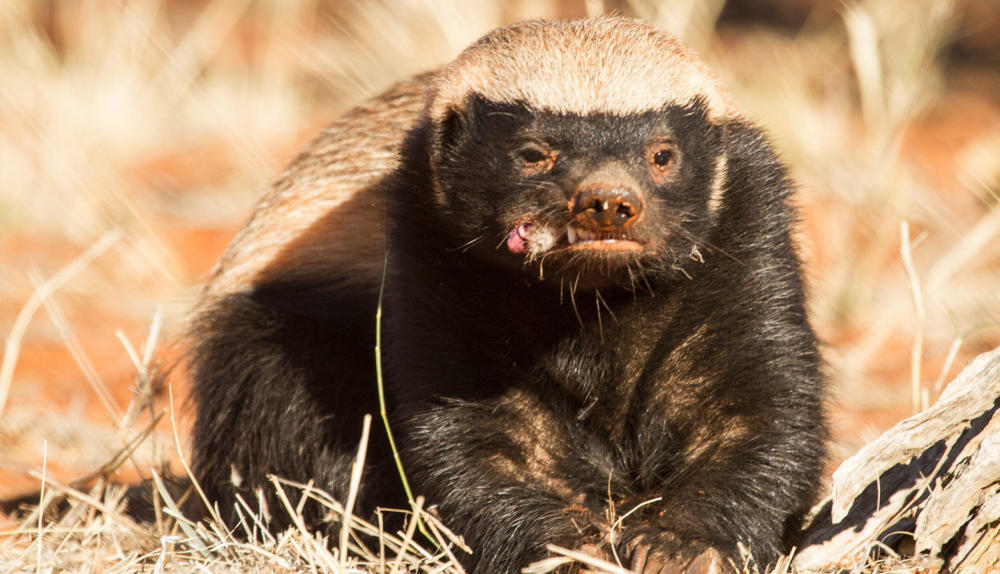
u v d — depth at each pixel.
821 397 9.12
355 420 10.44
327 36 26.30
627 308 8.95
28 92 22.78
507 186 8.45
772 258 9.02
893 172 17.20
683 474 8.95
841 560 8.28
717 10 24.84
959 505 7.76
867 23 18.14
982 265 16.22
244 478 10.60
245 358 10.76
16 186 20.16
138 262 17.66
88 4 25.31
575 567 8.19
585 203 7.82
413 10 22.16
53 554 8.86
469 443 8.94
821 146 19.02
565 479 9.14
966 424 7.83
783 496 8.66
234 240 12.03
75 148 21.14
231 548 8.89
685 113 8.58
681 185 8.58
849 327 15.15
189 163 23.02
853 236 17.09
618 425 9.33
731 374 8.94
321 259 11.18
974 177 18.62
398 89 11.41
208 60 27.31
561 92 8.27
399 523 9.85
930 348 14.44
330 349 10.63
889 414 12.61
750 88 21.00
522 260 8.52
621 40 8.76
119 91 24.58
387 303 9.64
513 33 8.98
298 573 8.41
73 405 13.28
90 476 10.30
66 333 13.66
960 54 26.17
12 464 12.09
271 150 22.42
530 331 9.03
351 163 11.27
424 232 9.04
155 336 11.20
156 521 9.94
